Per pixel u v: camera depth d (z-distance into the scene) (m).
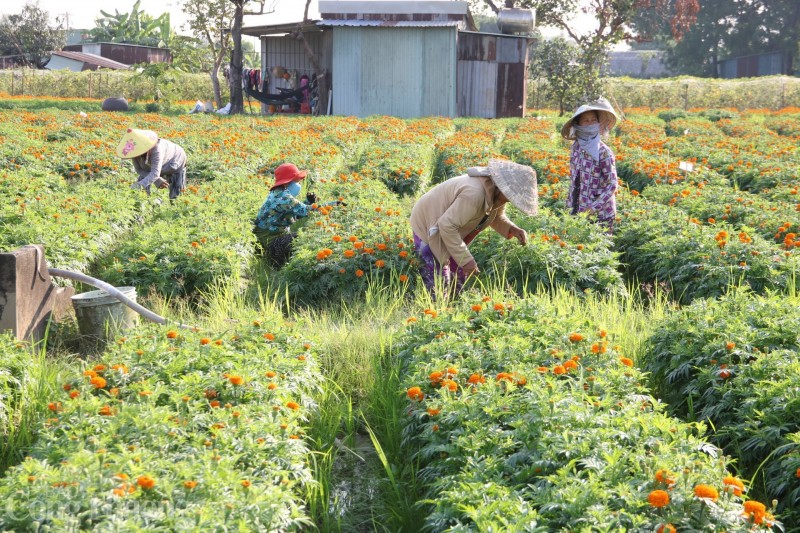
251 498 3.22
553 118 34.69
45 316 6.20
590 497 3.21
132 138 9.87
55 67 70.00
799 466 3.85
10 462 4.26
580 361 4.83
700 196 11.08
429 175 15.31
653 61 103.12
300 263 7.66
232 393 4.39
